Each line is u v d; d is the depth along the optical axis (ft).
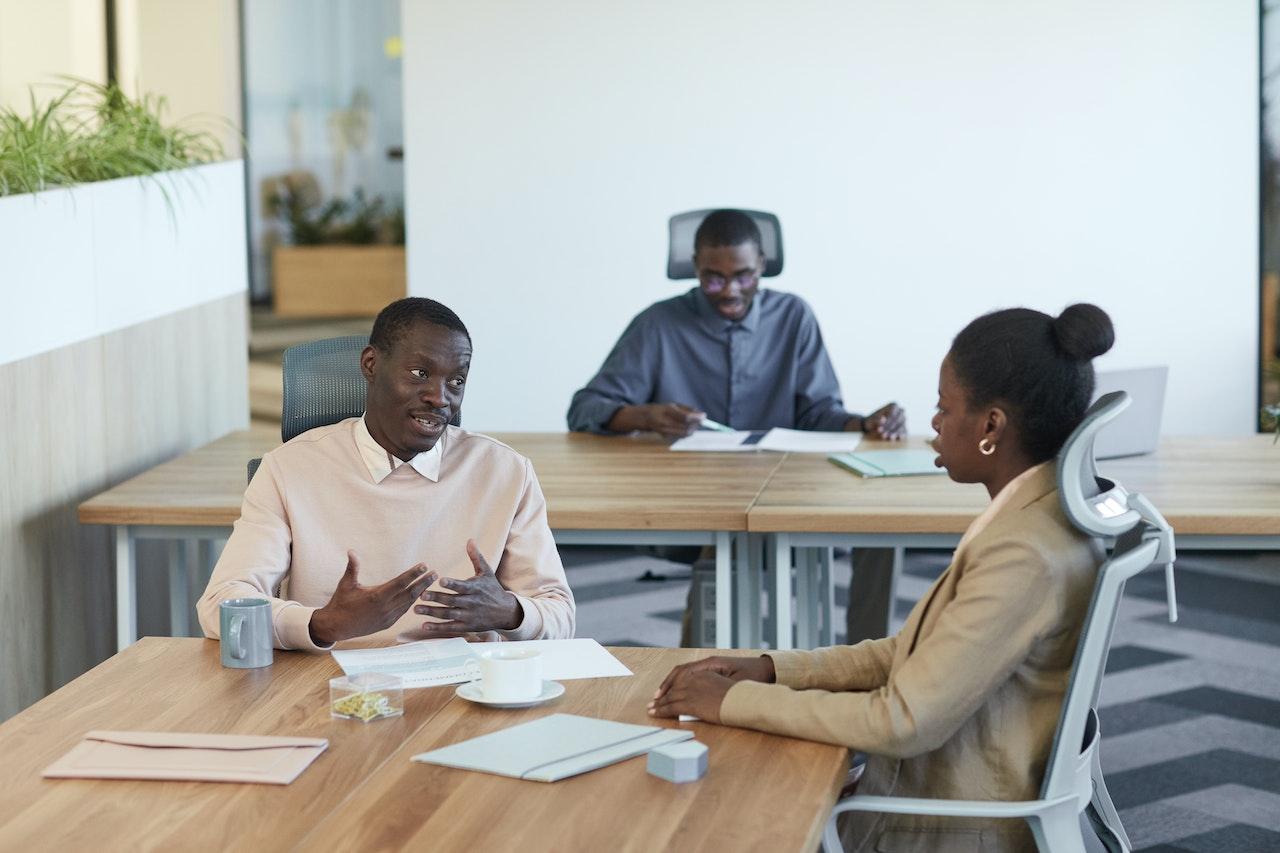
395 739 5.79
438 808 5.07
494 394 19.36
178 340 13.75
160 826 4.93
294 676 6.66
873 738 5.65
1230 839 10.37
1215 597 17.17
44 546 11.22
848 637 12.75
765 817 5.01
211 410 14.57
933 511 9.71
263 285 35.35
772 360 13.61
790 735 5.84
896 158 18.62
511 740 5.71
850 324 18.98
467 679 6.59
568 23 18.63
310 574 7.72
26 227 10.89
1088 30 18.22
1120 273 18.57
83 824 4.95
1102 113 18.33
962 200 18.63
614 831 4.88
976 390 5.90
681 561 12.94
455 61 18.81
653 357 13.48
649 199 18.89
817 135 18.66
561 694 6.38
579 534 10.24
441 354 7.58
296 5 33.78
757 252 13.04
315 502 7.76
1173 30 18.12
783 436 12.61
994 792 5.86
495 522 7.89
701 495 10.36
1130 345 18.67
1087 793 5.95
